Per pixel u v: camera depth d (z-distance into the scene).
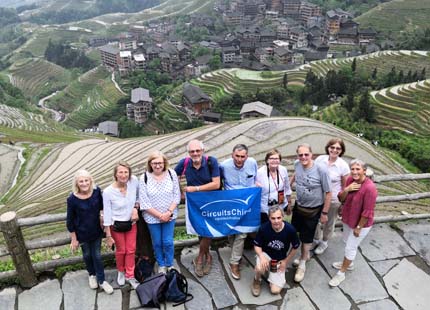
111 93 107.06
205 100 80.56
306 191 6.50
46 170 26.06
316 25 134.38
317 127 24.31
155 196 6.28
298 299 6.57
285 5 164.00
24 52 163.00
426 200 17.47
